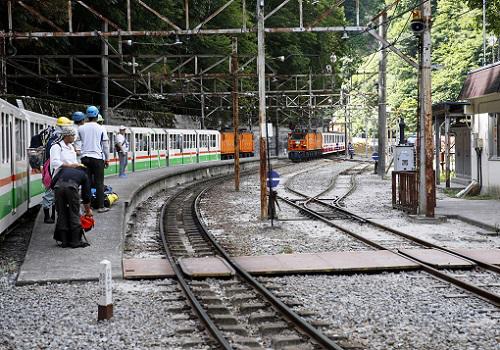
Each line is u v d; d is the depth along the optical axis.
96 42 38.81
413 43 71.31
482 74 23.92
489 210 20.22
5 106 13.59
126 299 9.59
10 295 9.79
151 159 39.41
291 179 39.62
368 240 14.82
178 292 10.02
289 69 60.84
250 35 53.12
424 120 18.86
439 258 12.51
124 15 38.22
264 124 20.39
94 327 8.12
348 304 9.34
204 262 12.12
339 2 19.95
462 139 30.25
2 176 13.12
